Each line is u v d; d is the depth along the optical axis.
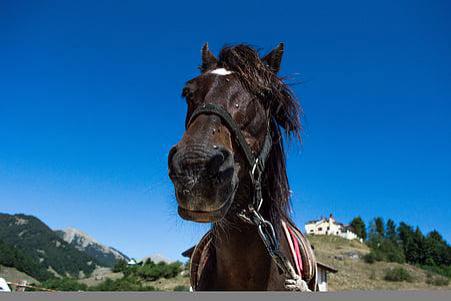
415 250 108.19
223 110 2.58
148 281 57.06
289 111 3.28
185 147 2.23
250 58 2.93
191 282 3.49
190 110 2.88
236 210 2.73
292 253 3.14
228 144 2.48
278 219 3.04
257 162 2.77
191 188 2.11
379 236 109.38
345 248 85.88
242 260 2.76
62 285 53.09
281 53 3.32
